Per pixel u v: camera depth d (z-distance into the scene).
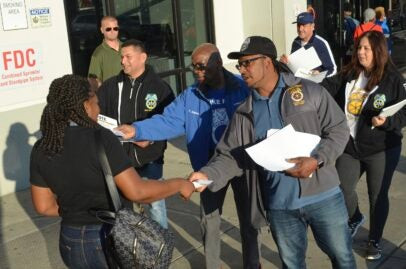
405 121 4.12
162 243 2.65
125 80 4.59
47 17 6.78
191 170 7.11
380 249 4.60
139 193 2.74
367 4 12.73
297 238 3.26
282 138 3.02
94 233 2.71
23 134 6.66
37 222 5.73
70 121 2.72
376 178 4.35
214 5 9.48
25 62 6.59
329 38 11.95
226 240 5.04
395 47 13.60
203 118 4.00
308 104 3.16
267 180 3.26
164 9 8.95
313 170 3.00
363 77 4.28
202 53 3.87
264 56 3.16
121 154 2.73
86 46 7.59
